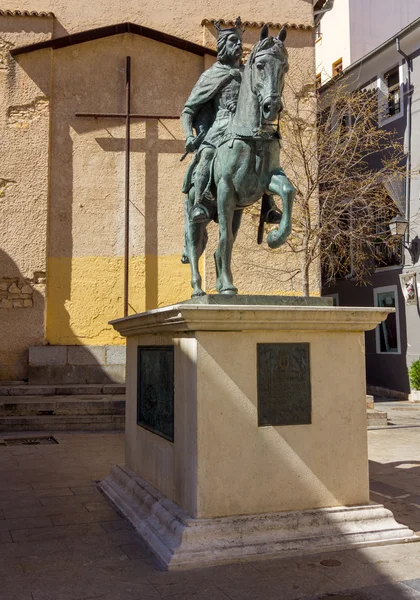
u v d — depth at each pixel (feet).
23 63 48.16
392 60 66.33
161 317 16.26
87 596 12.70
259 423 15.64
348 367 16.81
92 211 48.14
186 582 13.24
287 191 16.30
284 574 13.60
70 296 47.29
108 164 48.62
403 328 64.75
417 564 14.19
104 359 46.52
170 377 17.01
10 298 46.21
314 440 16.15
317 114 50.93
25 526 17.76
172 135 49.49
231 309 15.02
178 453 16.20
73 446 32.22
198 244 20.10
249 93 16.72
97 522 18.10
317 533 15.28
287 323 15.83
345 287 74.54
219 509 15.02
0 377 45.62
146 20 50.57
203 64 50.47
